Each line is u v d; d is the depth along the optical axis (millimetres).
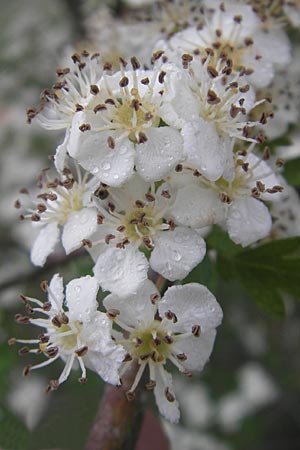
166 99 93
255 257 112
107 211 96
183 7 133
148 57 134
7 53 272
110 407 99
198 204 94
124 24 145
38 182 106
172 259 91
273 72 118
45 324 94
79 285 91
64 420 135
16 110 269
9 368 181
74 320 90
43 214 101
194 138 90
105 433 97
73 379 162
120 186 92
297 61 150
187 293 89
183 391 276
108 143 91
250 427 274
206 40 118
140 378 93
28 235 236
